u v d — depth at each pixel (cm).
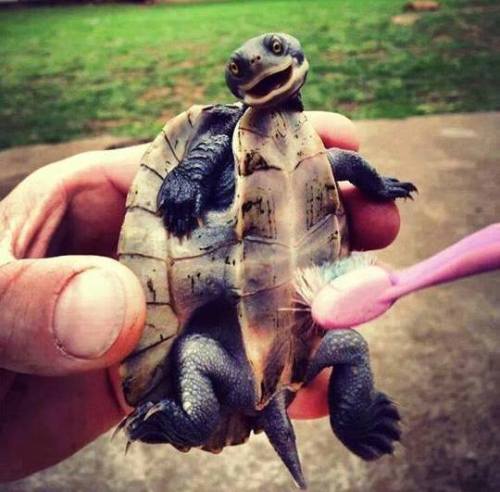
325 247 11
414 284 9
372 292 9
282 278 11
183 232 11
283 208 11
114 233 17
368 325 25
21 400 17
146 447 22
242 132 11
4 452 17
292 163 11
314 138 11
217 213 11
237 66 11
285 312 11
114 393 17
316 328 11
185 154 12
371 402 13
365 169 13
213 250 11
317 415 16
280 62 10
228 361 11
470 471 20
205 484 21
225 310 11
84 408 17
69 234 17
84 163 17
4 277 11
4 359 12
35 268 11
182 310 11
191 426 11
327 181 11
